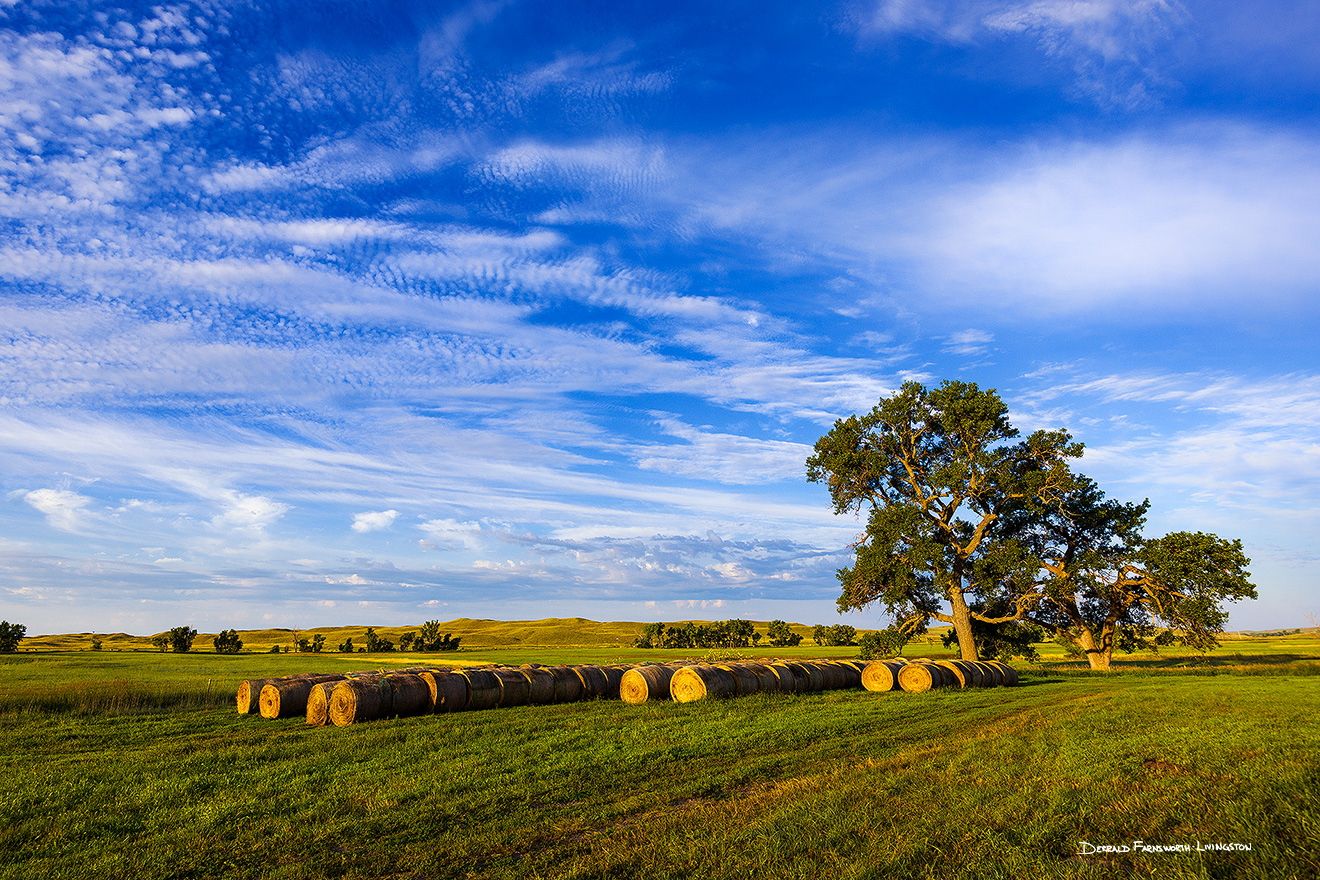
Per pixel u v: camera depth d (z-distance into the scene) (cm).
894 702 2050
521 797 898
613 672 2456
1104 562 3856
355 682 1775
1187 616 3553
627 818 799
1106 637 4131
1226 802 704
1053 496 3841
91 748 1382
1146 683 2734
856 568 4025
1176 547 3641
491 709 1989
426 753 1246
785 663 2702
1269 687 2298
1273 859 551
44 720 1812
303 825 798
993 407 3878
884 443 4172
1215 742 1073
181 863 689
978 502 4003
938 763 1000
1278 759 918
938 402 4075
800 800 812
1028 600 3806
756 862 613
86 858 712
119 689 2302
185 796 949
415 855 690
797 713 1767
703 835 698
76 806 910
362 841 741
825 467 4316
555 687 2231
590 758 1148
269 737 1474
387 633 17850
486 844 716
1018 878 551
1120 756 991
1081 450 3828
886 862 593
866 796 819
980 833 659
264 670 4397
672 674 2325
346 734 1509
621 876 611
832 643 11038
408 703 1836
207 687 2491
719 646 11912
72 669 4328
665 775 1005
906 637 4078
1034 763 969
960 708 1842
